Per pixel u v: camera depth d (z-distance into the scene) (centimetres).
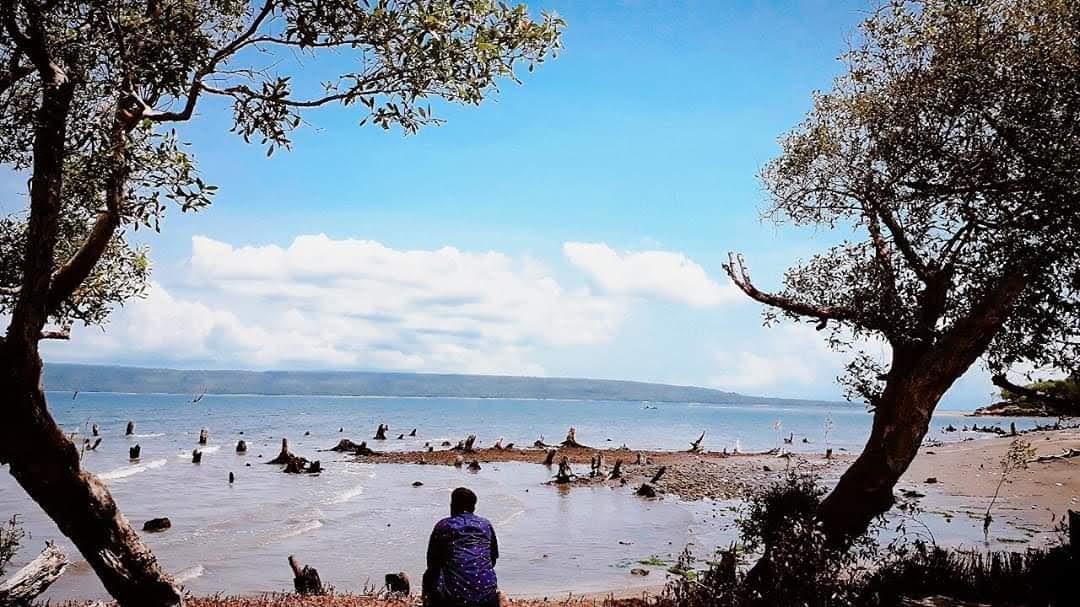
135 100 737
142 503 3391
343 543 2469
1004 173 906
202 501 3475
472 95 752
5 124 728
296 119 774
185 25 720
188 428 9719
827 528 1009
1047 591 996
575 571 1936
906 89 973
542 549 2269
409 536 2611
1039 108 851
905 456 985
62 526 761
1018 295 951
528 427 11800
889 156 970
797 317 1134
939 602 995
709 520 2873
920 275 1021
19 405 711
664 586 1664
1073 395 1041
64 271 759
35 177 698
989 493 3278
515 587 1728
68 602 1360
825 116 1103
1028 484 3481
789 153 1130
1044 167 846
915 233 989
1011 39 902
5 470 4831
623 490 3906
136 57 704
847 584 1020
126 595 781
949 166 929
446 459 5519
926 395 977
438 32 707
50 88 693
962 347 957
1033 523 2452
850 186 1052
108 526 773
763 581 943
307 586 1524
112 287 1002
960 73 902
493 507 3206
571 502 3431
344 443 6203
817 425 15250
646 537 2489
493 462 5438
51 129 697
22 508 3234
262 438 7969
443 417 15562
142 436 7906
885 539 2108
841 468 5009
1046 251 875
